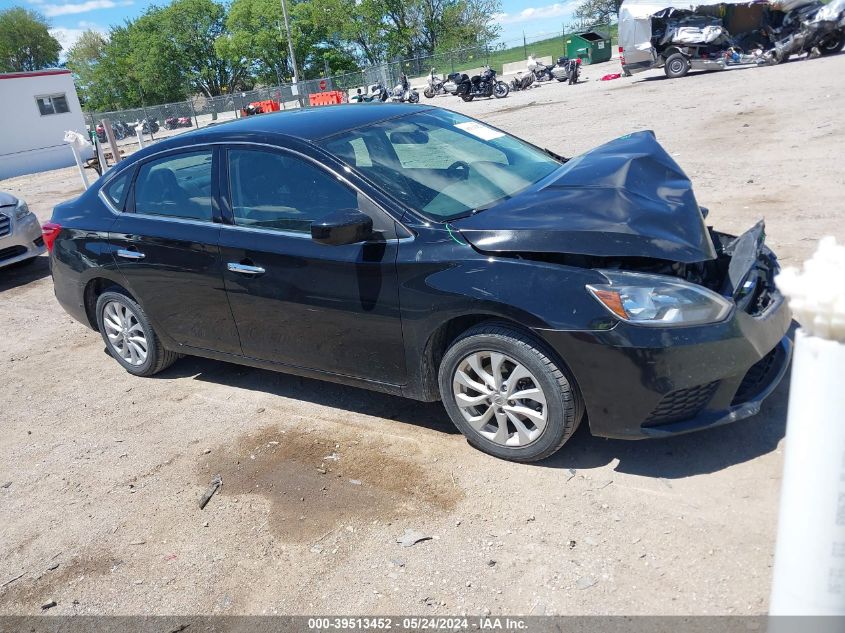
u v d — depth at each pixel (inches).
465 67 1891.0
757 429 139.6
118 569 130.2
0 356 249.8
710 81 780.0
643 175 147.9
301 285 155.9
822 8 826.2
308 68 2896.2
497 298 129.6
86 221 200.1
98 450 173.8
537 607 106.6
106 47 3248.0
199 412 185.2
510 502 130.3
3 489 163.0
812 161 337.4
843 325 65.0
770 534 112.7
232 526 136.8
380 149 161.9
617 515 122.3
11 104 1116.5
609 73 1210.6
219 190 171.3
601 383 124.8
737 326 121.4
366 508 135.5
